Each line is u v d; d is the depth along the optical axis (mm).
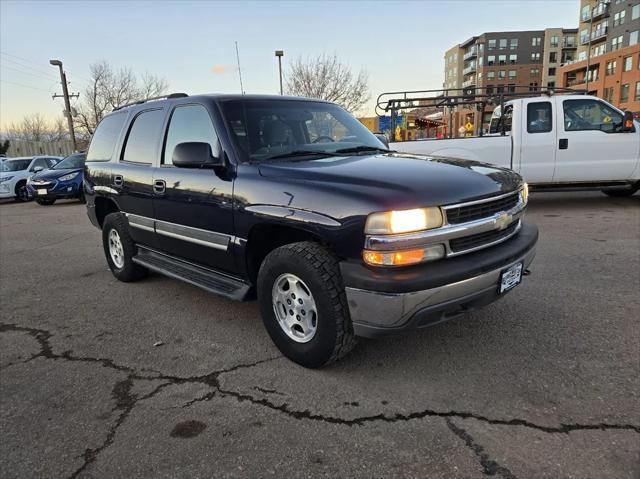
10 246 7898
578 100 8359
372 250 2529
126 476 2184
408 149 8906
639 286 4340
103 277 5582
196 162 3320
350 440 2359
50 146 35406
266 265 3064
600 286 4379
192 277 3910
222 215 3395
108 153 5090
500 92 9422
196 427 2525
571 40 89938
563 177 8508
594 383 2754
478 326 3596
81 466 2268
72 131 30391
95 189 5223
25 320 4246
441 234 2596
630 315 3688
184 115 3924
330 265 2758
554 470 2086
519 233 3301
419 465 2162
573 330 3467
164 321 4055
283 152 3514
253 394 2816
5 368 3318
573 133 8344
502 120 8867
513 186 3189
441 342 3357
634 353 3086
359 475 2121
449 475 2092
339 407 2639
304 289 2951
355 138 4059
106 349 3553
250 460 2250
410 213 2512
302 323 3018
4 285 5441
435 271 2555
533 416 2471
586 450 2199
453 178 2859
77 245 7723
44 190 13742
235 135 3451
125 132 4801
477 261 2707
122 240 4922
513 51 93375
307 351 2965
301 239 3146
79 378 3125
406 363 3086
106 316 4246
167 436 2461
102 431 2533
